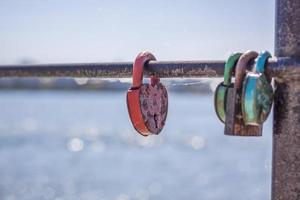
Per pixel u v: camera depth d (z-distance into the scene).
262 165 25.81
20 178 20.42
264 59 1.74
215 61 1.87
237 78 1.76
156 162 28.09
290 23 1.77
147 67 1.97
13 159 27.88
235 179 20.89
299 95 1.74
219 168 24.91
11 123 66.19
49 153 31.91
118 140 43.91
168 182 20.45
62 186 18.78
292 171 1.76
